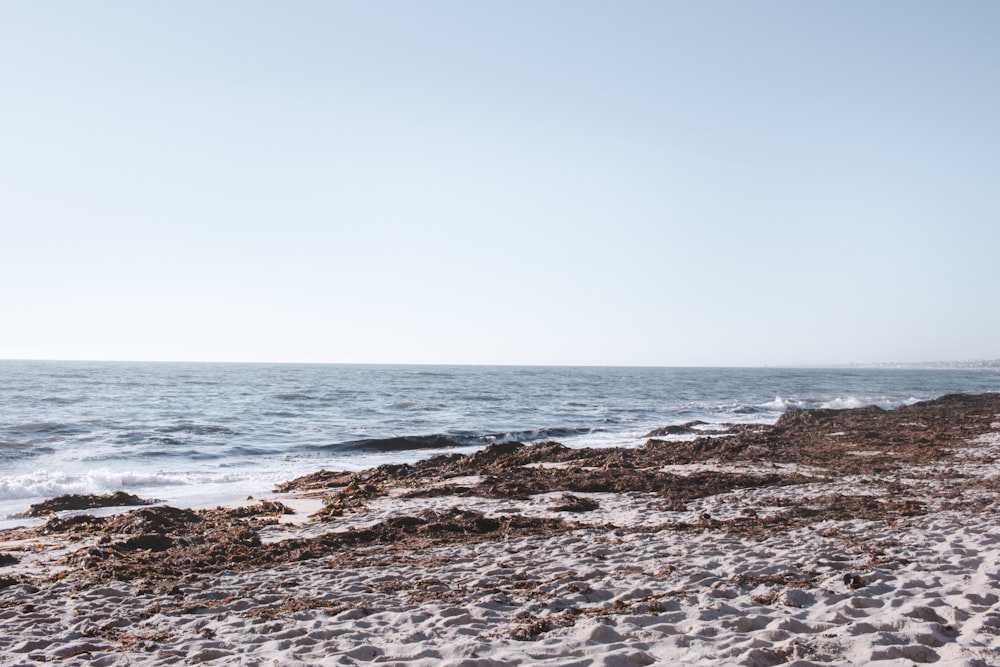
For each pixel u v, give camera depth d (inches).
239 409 1833.2
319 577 363.9
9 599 330.0
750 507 550.0
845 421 1385.3
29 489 705.6
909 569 323.9
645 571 347.9
